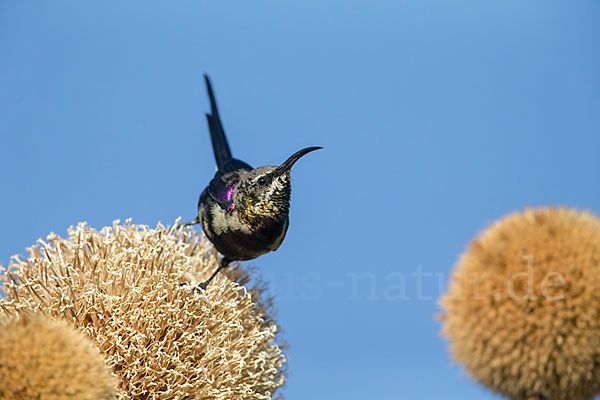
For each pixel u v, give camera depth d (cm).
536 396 859
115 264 961
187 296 966
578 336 834
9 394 664
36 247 984
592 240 880
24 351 681
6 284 930
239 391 964
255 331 1045
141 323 916
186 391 906
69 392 673
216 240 1129
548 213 930
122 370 879
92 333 883
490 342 863
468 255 941
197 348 942
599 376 841
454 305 923
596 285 836
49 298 918
